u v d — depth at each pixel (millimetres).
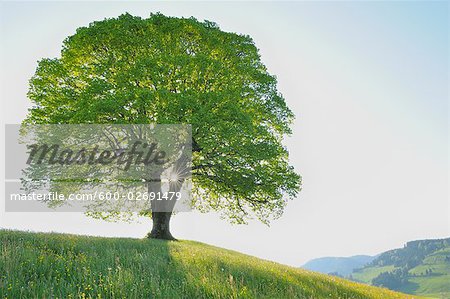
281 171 26250
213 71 24312
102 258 11359
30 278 9023
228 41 27391
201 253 15227
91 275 9312
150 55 24625
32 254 11031
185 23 25422
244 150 23531
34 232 16812
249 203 28031
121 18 26094
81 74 25406
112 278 8930
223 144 23594
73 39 25422
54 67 25406
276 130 28672
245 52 27703
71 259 10875
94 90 23203
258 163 24891
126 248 14766
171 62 23109
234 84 25266
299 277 13492
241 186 25062
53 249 12883
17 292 7797
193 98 22047
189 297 8750
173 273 10641
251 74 26750
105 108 22172
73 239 15258
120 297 8164
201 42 25828
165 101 22297
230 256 16719
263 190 25734
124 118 23438
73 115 23062
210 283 9727
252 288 10195
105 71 24922
